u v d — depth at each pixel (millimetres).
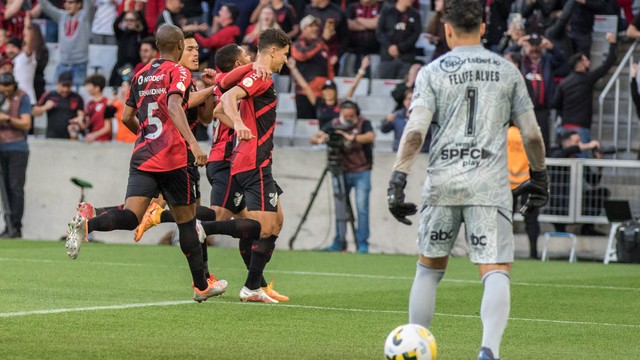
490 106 14148
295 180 45562
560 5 47906
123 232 47188
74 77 54906
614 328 21125
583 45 48312
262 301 23922
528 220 43094
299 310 22531
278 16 50250
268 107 23406
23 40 54094
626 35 50250
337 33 50719
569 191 43812
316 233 45344
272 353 16344
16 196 46969
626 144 49438
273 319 20766
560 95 45812
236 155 23469
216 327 19250
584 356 17125
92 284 27078
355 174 43812
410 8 50375
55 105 48906
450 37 14656
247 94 22438
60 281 27578
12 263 33062
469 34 14516
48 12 55969
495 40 48562
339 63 51781
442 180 14172
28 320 19203
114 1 55812
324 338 18297
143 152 20875
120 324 19141
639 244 40344
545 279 32906
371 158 43969
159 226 46438
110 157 47500
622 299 27141
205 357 15672
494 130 14156
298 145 49906
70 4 54688
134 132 22000
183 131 20281
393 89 49000
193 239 21266
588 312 24016
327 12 50594
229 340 17641
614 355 17312
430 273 14797
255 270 23625
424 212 14492
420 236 14562
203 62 49188
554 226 44969
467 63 14250
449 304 24797
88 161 47688
